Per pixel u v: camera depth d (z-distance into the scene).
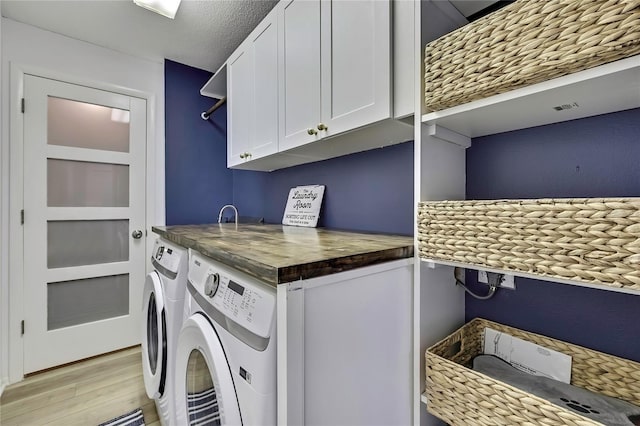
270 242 0.98
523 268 0.62
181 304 1.14
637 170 0.74
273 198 2.22
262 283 0.67
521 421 0.62
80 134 2.06
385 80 0.95
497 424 0.66
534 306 0.91
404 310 0.85
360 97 1.04
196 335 0.83
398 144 1.30
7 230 1.80
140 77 2.27
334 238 1.12
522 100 0.69
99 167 2.14
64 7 1.68
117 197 2.21
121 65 2.19
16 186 1.83
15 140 1.82
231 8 1.68
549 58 0.58
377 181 1.40
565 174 0.85
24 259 1.86
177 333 1.13
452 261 0.76
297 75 1.32
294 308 0.59
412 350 0.88
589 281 0.53
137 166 2.28
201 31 1.91
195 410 0.89
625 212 0.49
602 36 0.52
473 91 0.71
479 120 0.85
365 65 1.02
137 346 2.26
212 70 2.55
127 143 2.24
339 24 1.12
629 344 0.76
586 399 0.72
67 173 2.02
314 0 1.22
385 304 0.80
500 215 0.66
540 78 0.61
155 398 1.36
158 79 2.35
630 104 0.71
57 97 1.97
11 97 1.80
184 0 1.61
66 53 1.98
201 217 2.57
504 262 0.65
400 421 0.85
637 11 0.48
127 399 1.61
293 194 1.95
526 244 0.62
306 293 0.62
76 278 2.04
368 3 1.01
